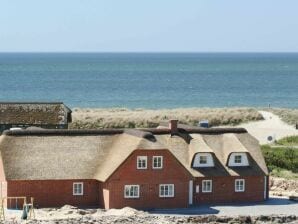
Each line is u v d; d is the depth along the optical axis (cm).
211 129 9800
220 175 9388
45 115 12606
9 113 12531
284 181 10712
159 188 9019
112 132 9381
